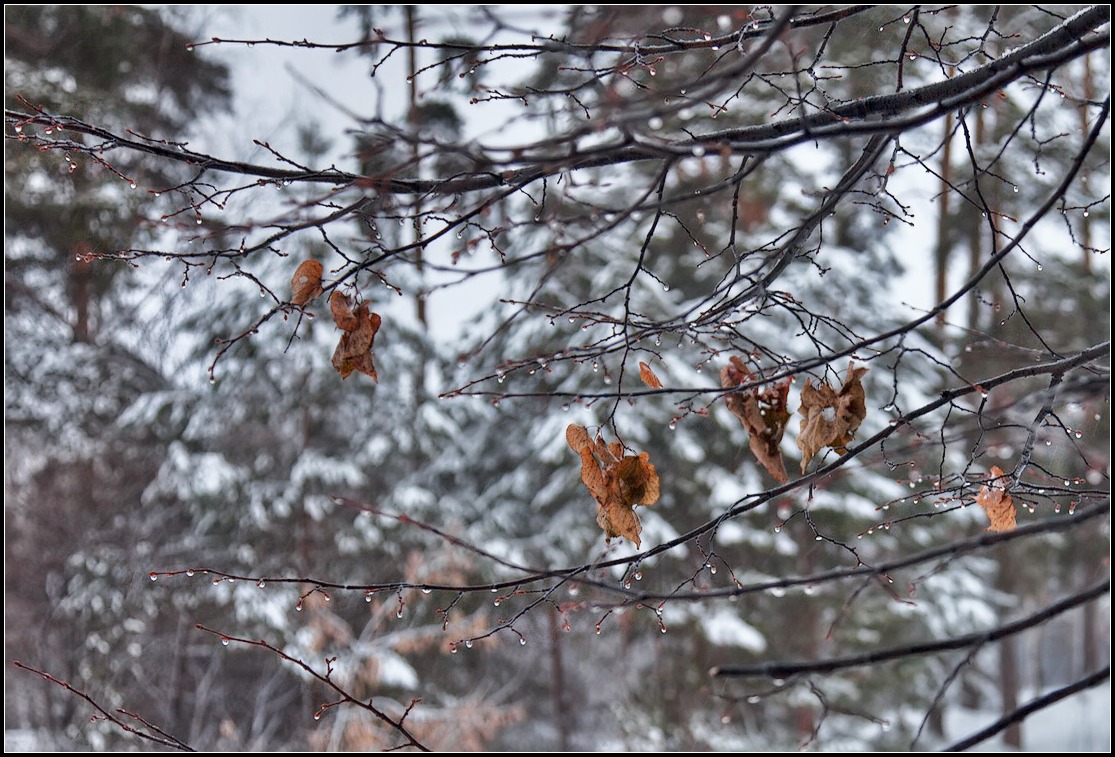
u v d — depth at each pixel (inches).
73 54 387.9
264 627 360.5
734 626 382.9
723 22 98.6
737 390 79.2
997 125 380.2
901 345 80.3
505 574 378.6
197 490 391.2
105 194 333.4
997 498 87.6
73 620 366.0
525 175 74.6
